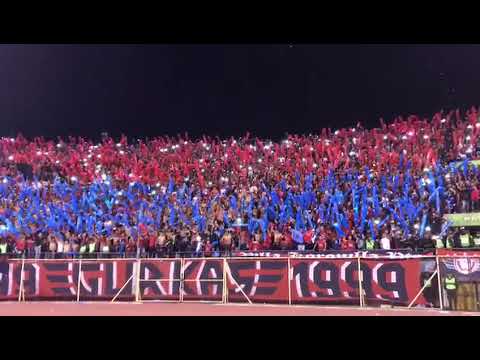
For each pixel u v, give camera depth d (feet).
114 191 70.85
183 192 68.18
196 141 95.04
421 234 51.72
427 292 37.99
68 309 41.83
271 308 40.98
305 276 42.55
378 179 62.34
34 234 61.52
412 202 55.88
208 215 61.36
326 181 63.82
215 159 78.54
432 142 69.15
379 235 52.49
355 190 59.98
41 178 81.00
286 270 43.34
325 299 41.50
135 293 47.50
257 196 64.18
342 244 50.80
